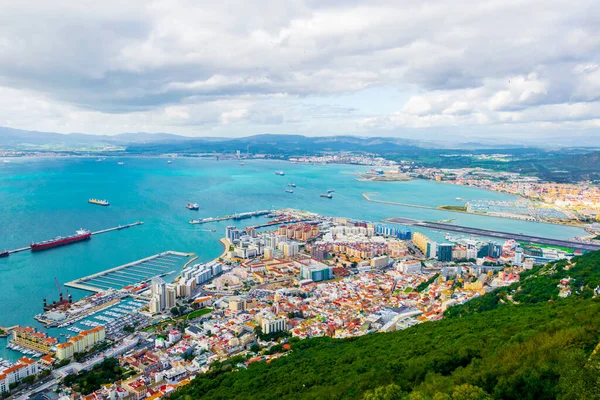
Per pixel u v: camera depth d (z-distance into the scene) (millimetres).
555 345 139750
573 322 163375
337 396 159750
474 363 152625
